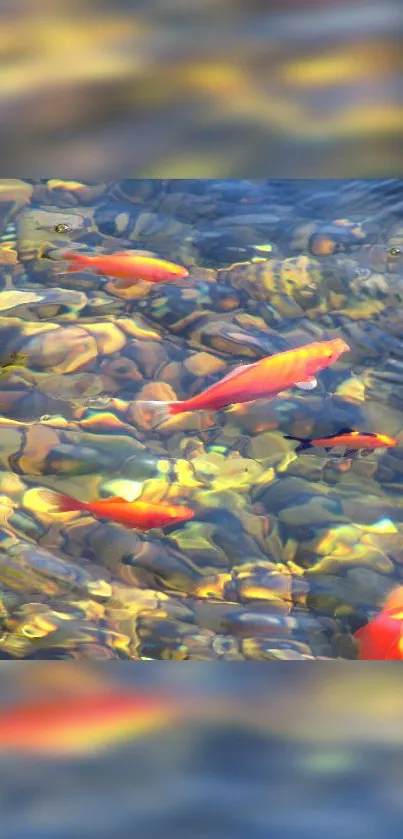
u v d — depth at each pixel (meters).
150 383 3.56
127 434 3.35
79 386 3.54
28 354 3.67
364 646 2.68
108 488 3.14
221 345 3.73
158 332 3.80
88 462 3.23
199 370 3.61
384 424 3.39
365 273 4.10
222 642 2.70
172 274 4.00
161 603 2.80
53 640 2.68
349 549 2.96
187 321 3.86
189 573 2.89
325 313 3.89
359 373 3.62
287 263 4.17
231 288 4.04
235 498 3.12
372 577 2.87
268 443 3.33
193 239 4.34
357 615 2.76
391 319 3.86
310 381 3.39
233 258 4.21
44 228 4.39
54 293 3.99
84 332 3.79
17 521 3.03
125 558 2.93
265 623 2.74
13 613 2.75
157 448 3.30
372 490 3.16
